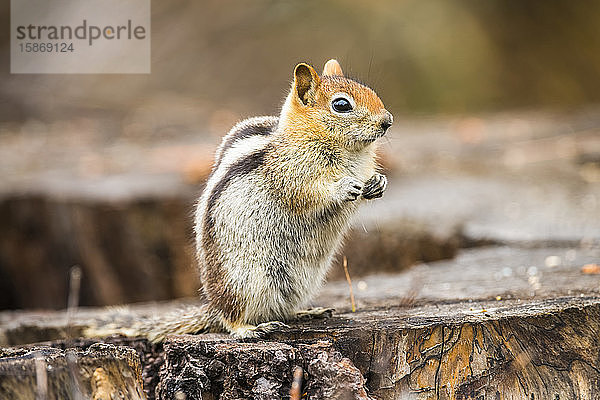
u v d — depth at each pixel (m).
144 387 7.25
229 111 27.80
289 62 31.06
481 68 31.56
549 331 6.88
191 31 32.00
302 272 7.26
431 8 32.34
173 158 19.41
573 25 33.25
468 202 14.32
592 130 21.94
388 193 15.44
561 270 9.41
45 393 5.12
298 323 7.08
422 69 31.02
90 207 14.55
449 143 21.58
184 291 14.43
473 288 8.66
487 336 6.66
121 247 14.60
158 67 30.98
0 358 5.53
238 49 31.50
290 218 7.09
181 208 14.48
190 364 6.29
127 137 23.23
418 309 7.57
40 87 29.30
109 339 7.46
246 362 6.19
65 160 19.58
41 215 15.00
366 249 12.52
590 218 12.59
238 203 6.92
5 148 21.67
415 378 6.52
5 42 30.84
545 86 32.03
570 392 6.76
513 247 11.27
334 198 6.99
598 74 32.38
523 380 6.68
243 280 6.90
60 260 15.02
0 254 15.21
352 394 6.08
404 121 27.41
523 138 21.62
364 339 6.53
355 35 31.52
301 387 6.20
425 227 12.48
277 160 7.02
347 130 7.14
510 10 32.94
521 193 15.08
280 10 32.34
